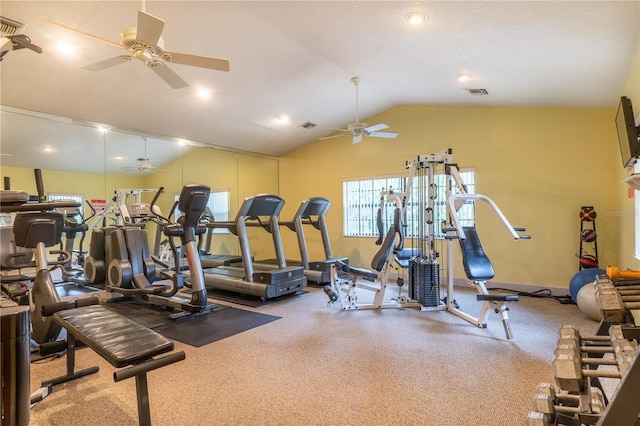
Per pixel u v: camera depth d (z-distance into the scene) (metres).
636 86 3.05
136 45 2.35
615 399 1.04
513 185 5.23
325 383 2.41
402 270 5.67
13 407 1.48
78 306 2.51
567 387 1.33
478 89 4.63
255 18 3.19
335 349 3.02
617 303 1.29
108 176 5.23
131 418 2.03
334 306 4.44
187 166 6.38
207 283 5.26
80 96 4.27
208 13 3.10
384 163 6.37
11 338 1.48
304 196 7.46
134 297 4.75
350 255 6.77
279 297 4.93
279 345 3.12
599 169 4.71
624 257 4.08
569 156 4.88
